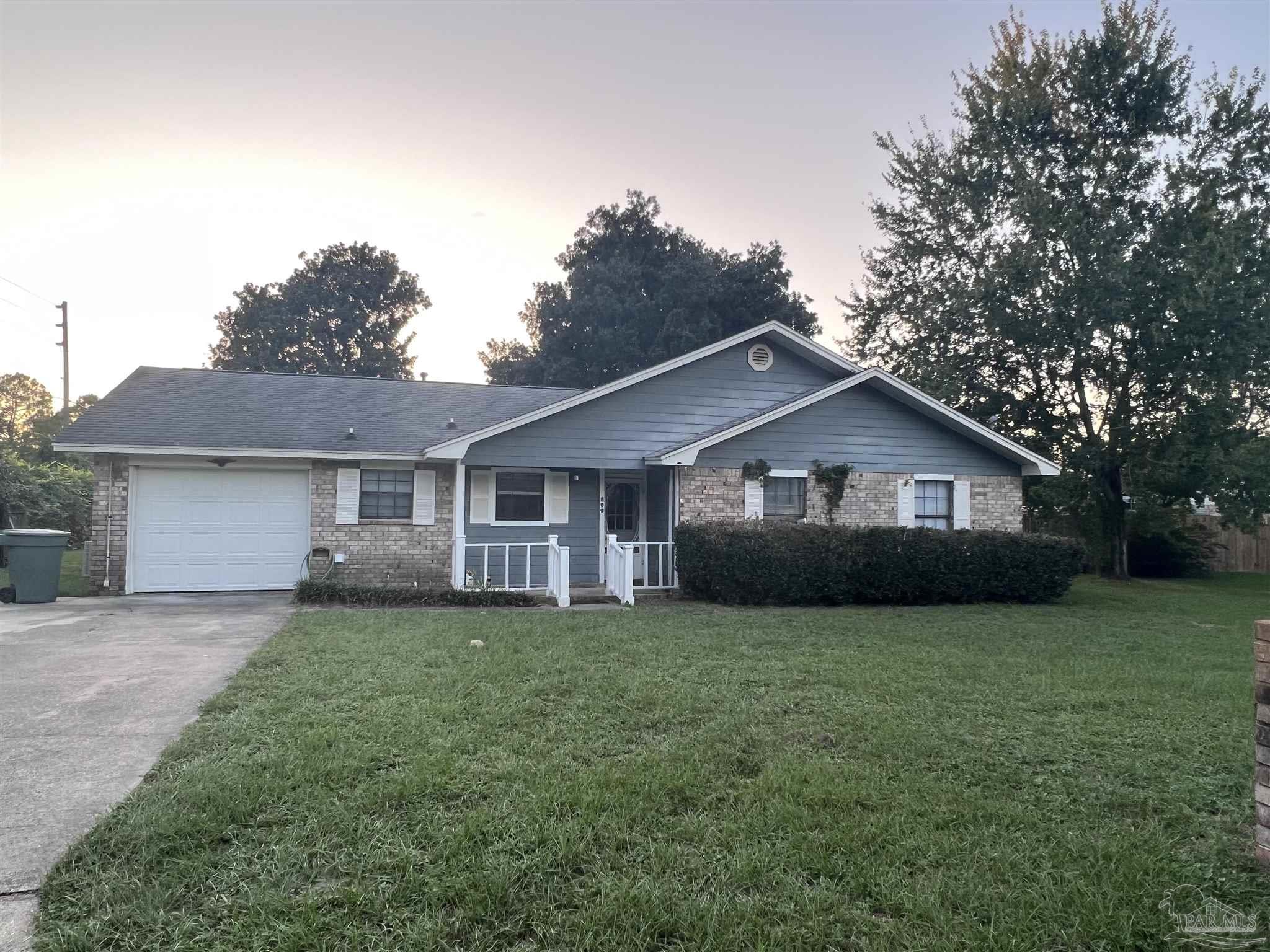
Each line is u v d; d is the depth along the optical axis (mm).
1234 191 19234
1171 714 5809
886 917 2922
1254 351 18359
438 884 3016
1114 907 2980
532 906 2895
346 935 2682
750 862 3258
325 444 13727
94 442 12719
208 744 4676
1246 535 22906
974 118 21594
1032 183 19688
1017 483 16062
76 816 3646
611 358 36719
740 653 7984
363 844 3359
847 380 14719
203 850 3299
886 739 4996
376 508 14281
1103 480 20562
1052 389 21422
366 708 5488
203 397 15219
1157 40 19703
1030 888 3109
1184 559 22297
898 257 23219
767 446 14562
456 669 6824
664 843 3434
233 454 13234
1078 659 8039
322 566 13852
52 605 11820
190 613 10891
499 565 14812
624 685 6328
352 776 4129
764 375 15547
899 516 15227
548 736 4938
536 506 15125
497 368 43031
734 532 12727
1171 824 3840
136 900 2881
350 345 45719
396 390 17109
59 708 5578
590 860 3273
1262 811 3340
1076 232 19031
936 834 3602
